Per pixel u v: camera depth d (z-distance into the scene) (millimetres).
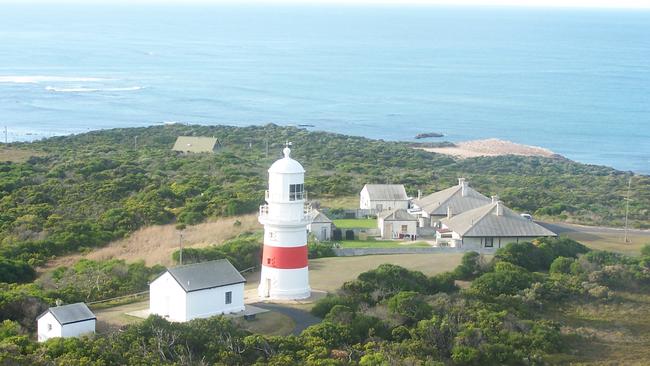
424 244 95812
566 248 88688
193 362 52094
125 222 102375
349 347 57000
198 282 62719
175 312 62469
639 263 83500
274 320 63375
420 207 109125
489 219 95375
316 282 75875
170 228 102438
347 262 85062
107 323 61125
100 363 49781
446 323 61219
